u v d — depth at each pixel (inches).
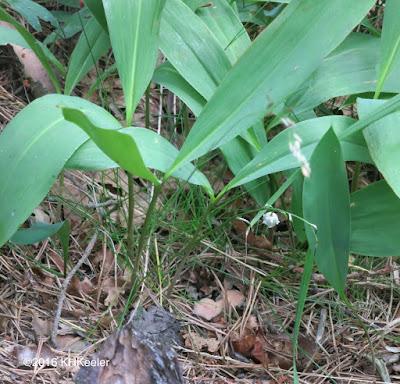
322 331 25.3
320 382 23.2
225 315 25.6
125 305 24.4
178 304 25.5
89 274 26.2
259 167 21.8
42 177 19.7
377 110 21.6
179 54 24.3
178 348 23.6
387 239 22.6
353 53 26.4
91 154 21.2
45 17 26.9
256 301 26.5
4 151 20.1
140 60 21.6
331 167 21.1
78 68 25.6
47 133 20.3
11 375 21.0
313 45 20.8
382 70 23.5
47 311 23.8
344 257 21.8
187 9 24.8
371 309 26.6
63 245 23.6
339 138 21.3
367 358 24.2
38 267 25.0
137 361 22.0
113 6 21.6
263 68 20.6
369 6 21.3
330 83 25.4
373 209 22.9
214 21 26.5
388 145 22.0
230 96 20.6
